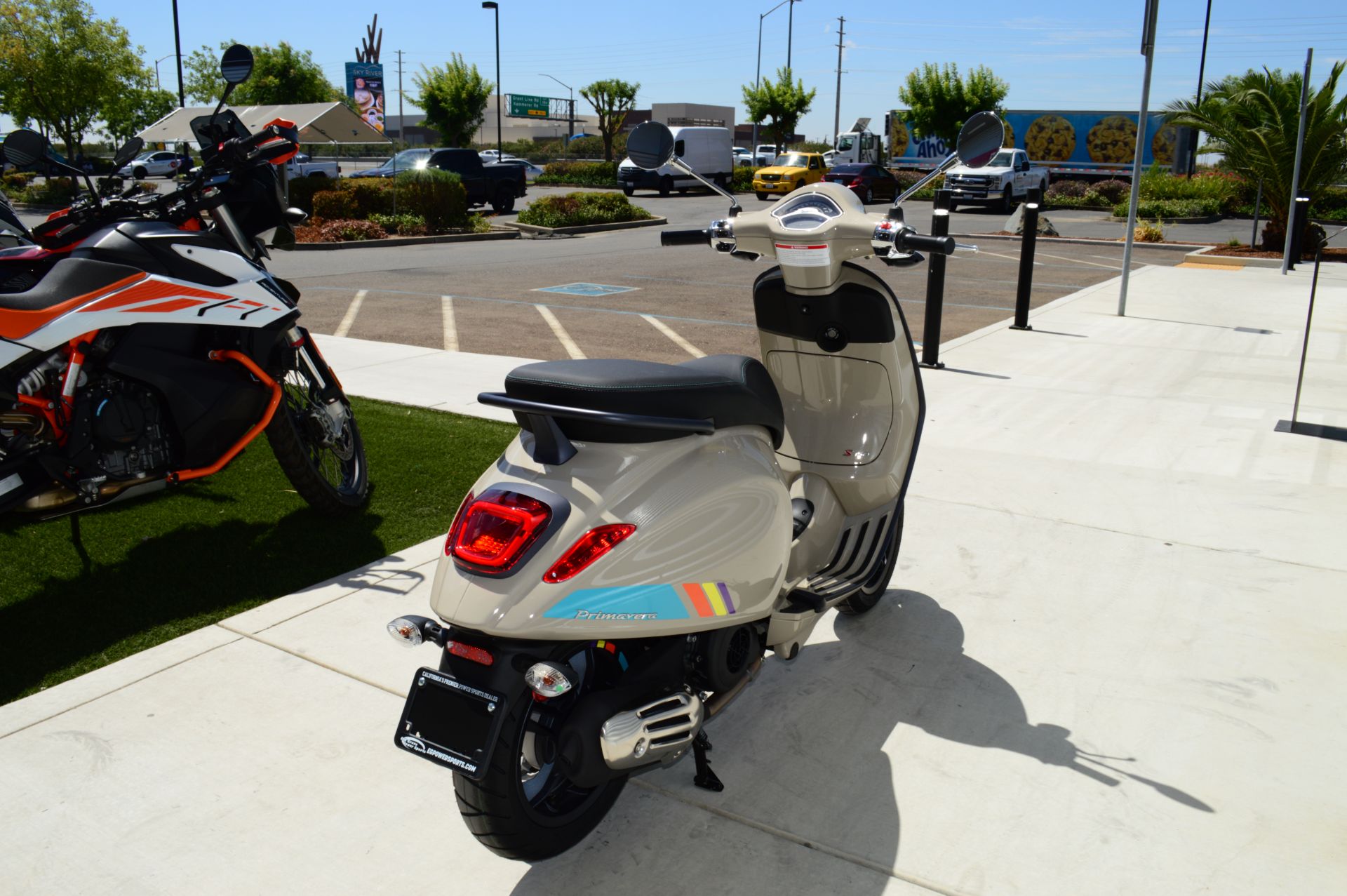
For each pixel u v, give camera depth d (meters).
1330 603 3.94
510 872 2.54
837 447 3.60
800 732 3.15
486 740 2.15
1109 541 4.58
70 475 3.84
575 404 2.43
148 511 4.96
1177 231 24.36
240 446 4.29
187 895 2.46
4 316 3.63
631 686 2.40
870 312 3.40
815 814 2.76
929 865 2.55
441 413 6.63
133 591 4.10
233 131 4.59
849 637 3.76
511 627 2.24
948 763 2.98
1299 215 15.00
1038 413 6.71
